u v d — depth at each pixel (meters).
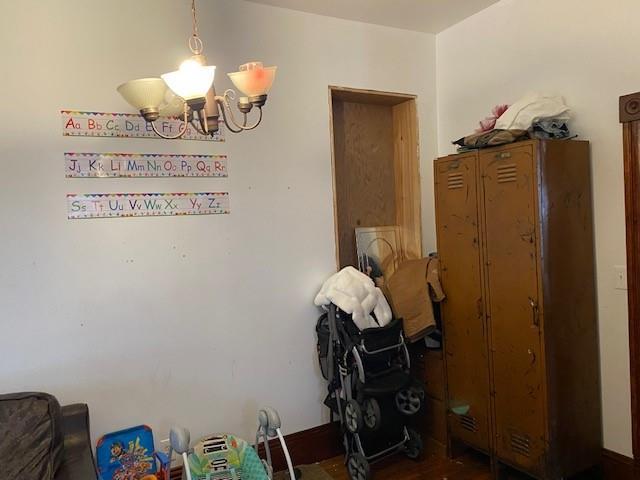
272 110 2.97
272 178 2.97
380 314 2.97
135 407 2.60
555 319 2.46
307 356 3.09
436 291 2.99
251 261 2.91
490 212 2.65
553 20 2.77
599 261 2.61
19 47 2.33
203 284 2.77
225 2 2.81
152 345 2.64
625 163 2.43
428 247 3.62
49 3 2.39
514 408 2.60
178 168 2.69
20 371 2.35
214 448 2.59
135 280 2.60
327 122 3.16
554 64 2.77
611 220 2.54
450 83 3.48
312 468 3.03
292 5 2.97
